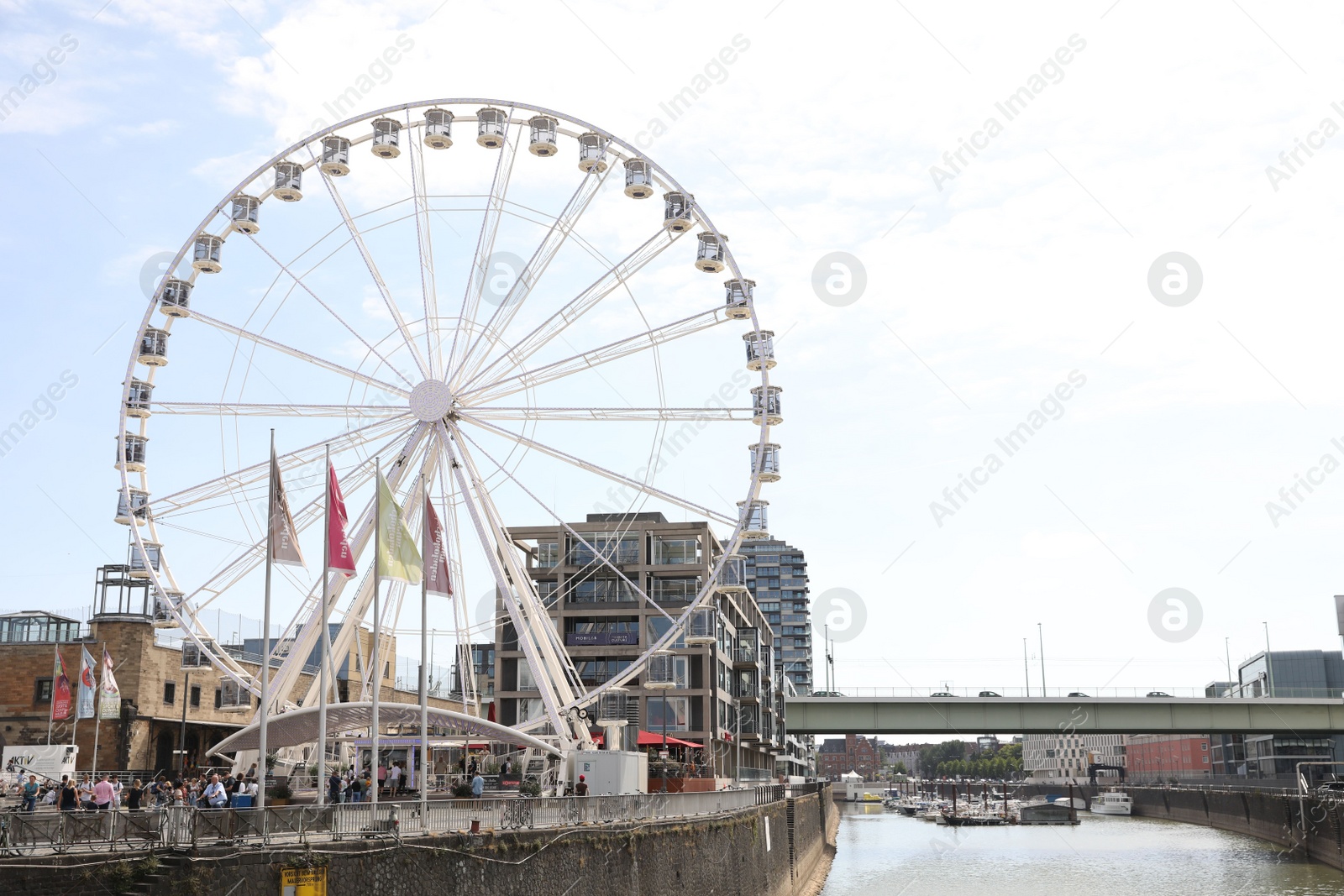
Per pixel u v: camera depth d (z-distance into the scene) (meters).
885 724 115.50
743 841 57.38
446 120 55.44
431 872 31.50
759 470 54.97
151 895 25.05
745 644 115.56
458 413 55.34
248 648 90.62
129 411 54.72
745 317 56.06
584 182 55.69
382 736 58.09
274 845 27.77
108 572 71.31
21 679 66.62
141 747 66.44
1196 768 193.75
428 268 55.94
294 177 56.31
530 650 54.59
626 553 98.62
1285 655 170.50
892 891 78.88
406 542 38.84
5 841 23.81
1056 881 84.81
